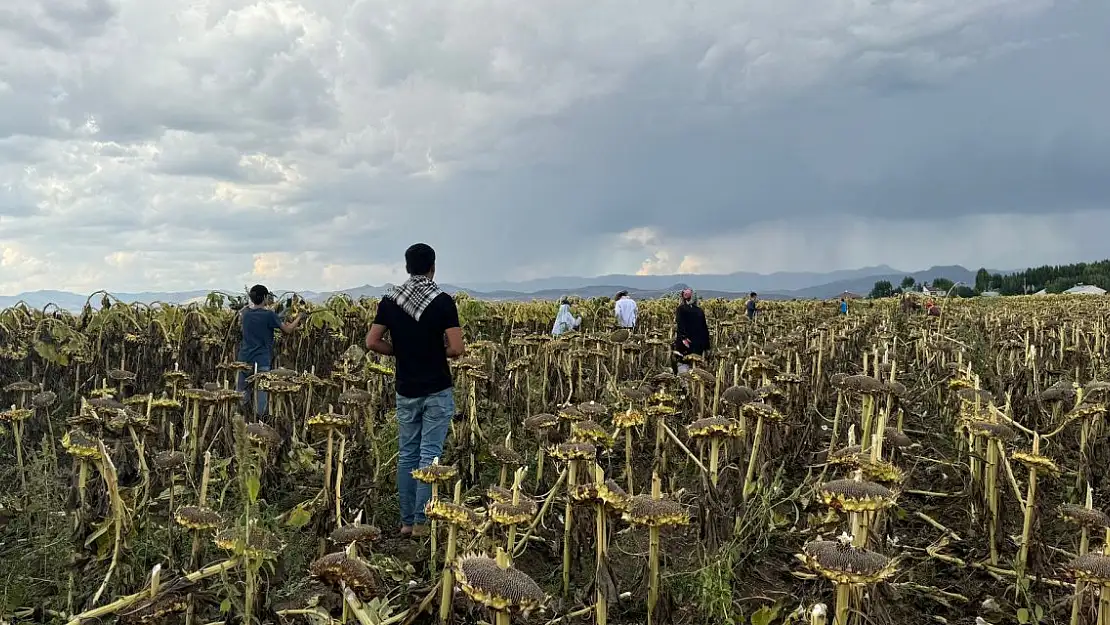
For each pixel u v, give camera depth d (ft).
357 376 22.86
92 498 15.96
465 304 44.80
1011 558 16.75
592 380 30.48
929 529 19.30
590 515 15.55
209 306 36.63
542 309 56.18
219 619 12.75
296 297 39.81
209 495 19.01
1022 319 54.08
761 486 18.39
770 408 18.11
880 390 18.99
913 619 15.19
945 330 50.16
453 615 12.60
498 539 15.90
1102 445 21.42
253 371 29.86
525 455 22.86
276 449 21.53
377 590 11.12
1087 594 12.92
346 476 20.42
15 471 20.58
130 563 13.85
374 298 47.14
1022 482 19.95
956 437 24.47
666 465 20.51
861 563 10.05
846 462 14.10
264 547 12.26
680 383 27.81
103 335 33.76
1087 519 13.48
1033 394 24.94
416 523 18.19
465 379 25.49
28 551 15.37
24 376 30.96
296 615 13.08
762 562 16.74
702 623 14.29
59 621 12.86
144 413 22.31
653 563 13.50
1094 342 44.29
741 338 54.85
